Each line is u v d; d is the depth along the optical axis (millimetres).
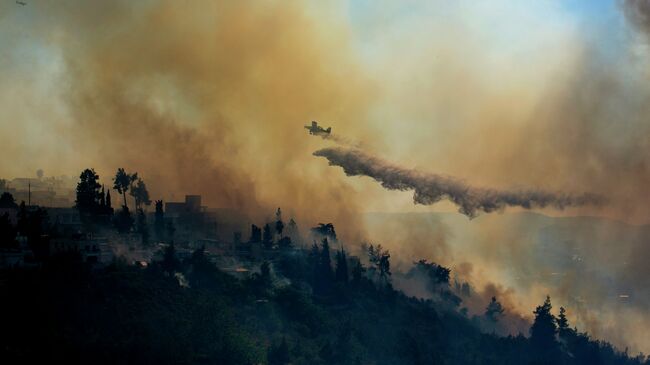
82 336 170250
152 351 170250
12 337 164375
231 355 178875
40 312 172250
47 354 162250
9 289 176375
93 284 187625
